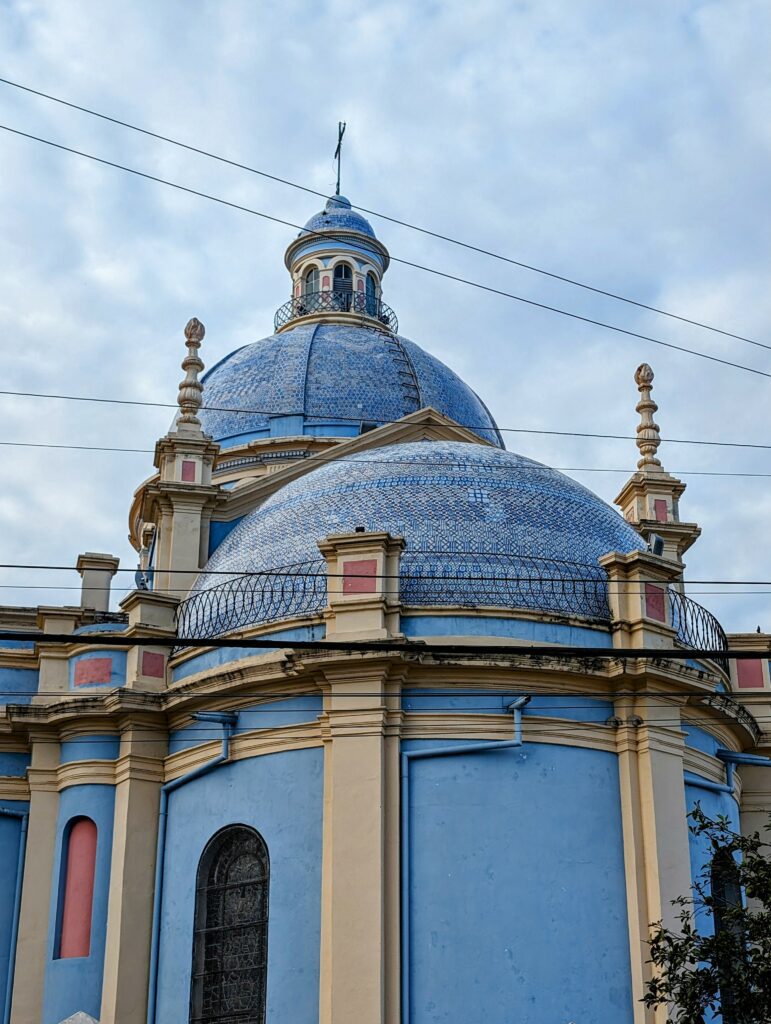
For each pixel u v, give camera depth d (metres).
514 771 20.44
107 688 23.30
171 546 27.44
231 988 20.48
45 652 24.14
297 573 21.88
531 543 22.55
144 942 21.62
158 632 23.50
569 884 20.03
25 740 24.28
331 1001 18.86
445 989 19.23
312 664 20.44
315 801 20.48
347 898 19.34
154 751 22.77
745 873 17.70
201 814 21.67
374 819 19.67
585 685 21.12
